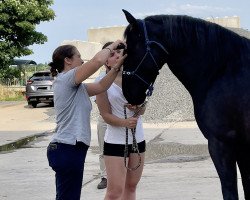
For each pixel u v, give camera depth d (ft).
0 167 29.91
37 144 39.42
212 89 13.73
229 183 13.47
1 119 61.93
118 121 14.82
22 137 44.09
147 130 45.73
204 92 13.88
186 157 30.96
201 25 14.12
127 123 14.74
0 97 101.30
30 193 22.85
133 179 15.72
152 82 14.25
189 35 14.06
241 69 13.58
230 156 13.51
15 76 109.40
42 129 50.19
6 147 38.42
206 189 22.29
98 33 80.12
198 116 14.03
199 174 25.67
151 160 30.45
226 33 13.99
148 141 38.37
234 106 13.33
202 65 13.97
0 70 104.06
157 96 58.59
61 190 13.96
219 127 13.48
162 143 37.04
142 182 24.17
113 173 15.11
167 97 58.18
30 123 56.29
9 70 105.60
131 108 15.05
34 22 103.55
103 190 22.81
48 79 77.97
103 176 23.09
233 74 13.58
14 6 97.66
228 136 13.43
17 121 58.95
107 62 15.60
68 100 13.92
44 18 104.12
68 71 14.08
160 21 14.17
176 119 53.26
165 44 14.07
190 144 36.19
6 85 113.80
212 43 13.93
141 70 13.98
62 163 13.73
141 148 15.55
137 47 13.98
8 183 25.25
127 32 14.16
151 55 13.92
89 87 14.56
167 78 62.03
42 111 71.41
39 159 32.40
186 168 27.53
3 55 100.94
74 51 14.47
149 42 13.91
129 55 14.11
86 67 13.70
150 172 26.71
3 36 102.32
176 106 56.34
